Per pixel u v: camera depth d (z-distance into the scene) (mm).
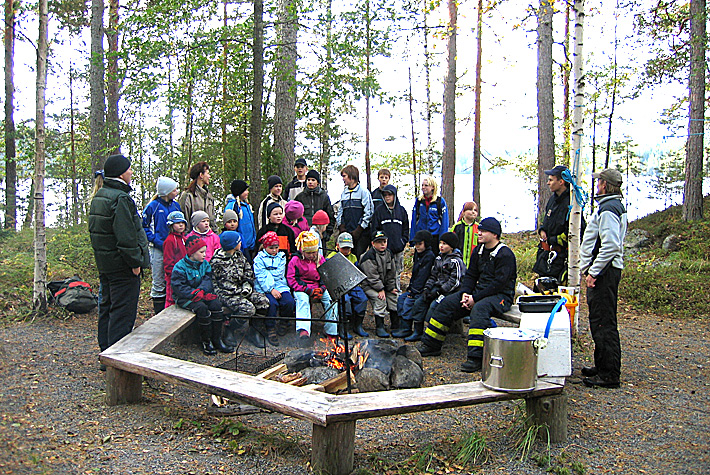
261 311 6129
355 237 7641
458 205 27062
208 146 12609
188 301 5723
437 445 3723
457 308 5934
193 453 3469
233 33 8711
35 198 6816
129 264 4832
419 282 6676
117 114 11398
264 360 5289
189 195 6824
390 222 7441
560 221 5961
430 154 17078
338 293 4164
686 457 3475
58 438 3492
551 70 15234
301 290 6398
